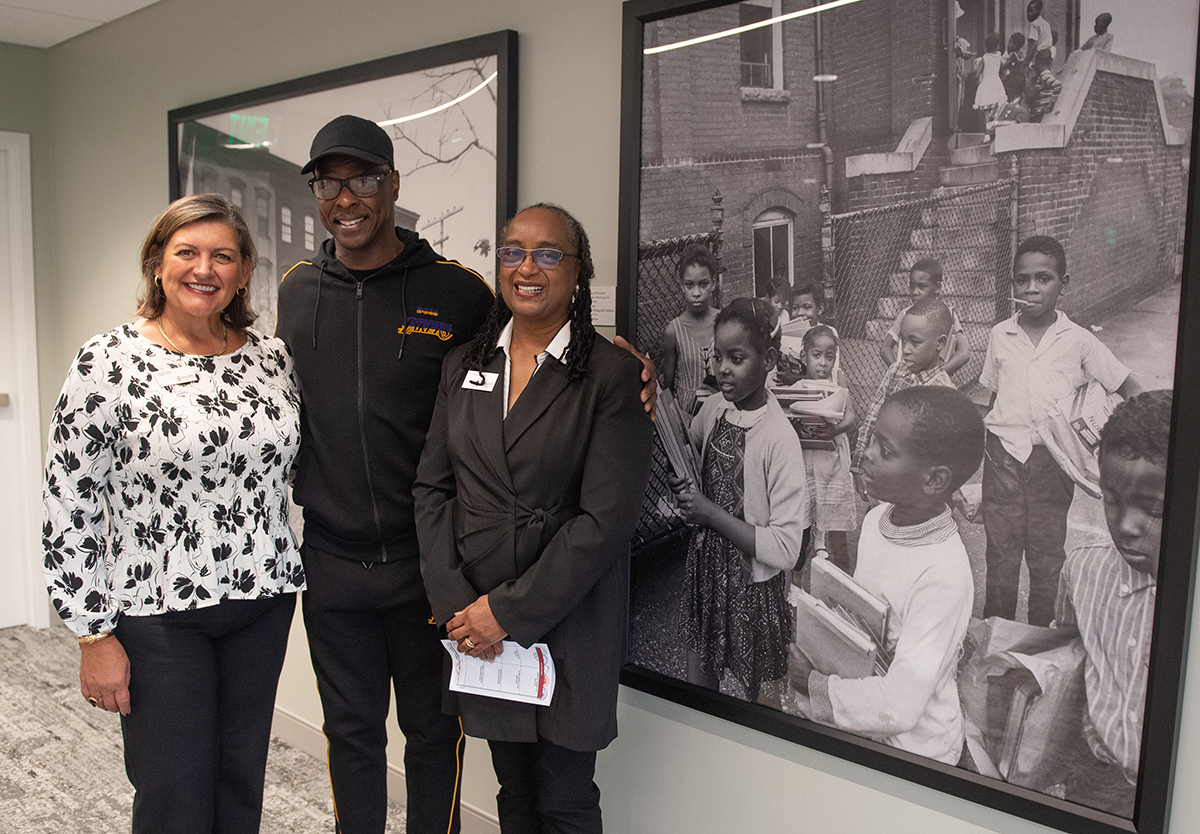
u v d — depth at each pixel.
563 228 1.61
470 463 1.64
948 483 1.57
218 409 1.71
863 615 1.68
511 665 1.62
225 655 1.82
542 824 1.75
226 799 1.88
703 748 1.93
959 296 1.54
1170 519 1.35
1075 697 1.46
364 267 1.90
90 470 1.62
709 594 1.89
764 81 1.72
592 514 1.55
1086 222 1.41
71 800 2.56
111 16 3.45
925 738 1.62
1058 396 1.45
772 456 1.77
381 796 2.06
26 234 3.97
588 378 1.61
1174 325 1.35
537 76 2.13
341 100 2.59
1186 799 1.39
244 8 2.94
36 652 3.77
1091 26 1.38
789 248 1.72
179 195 3.22
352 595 1.91
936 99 1.53
